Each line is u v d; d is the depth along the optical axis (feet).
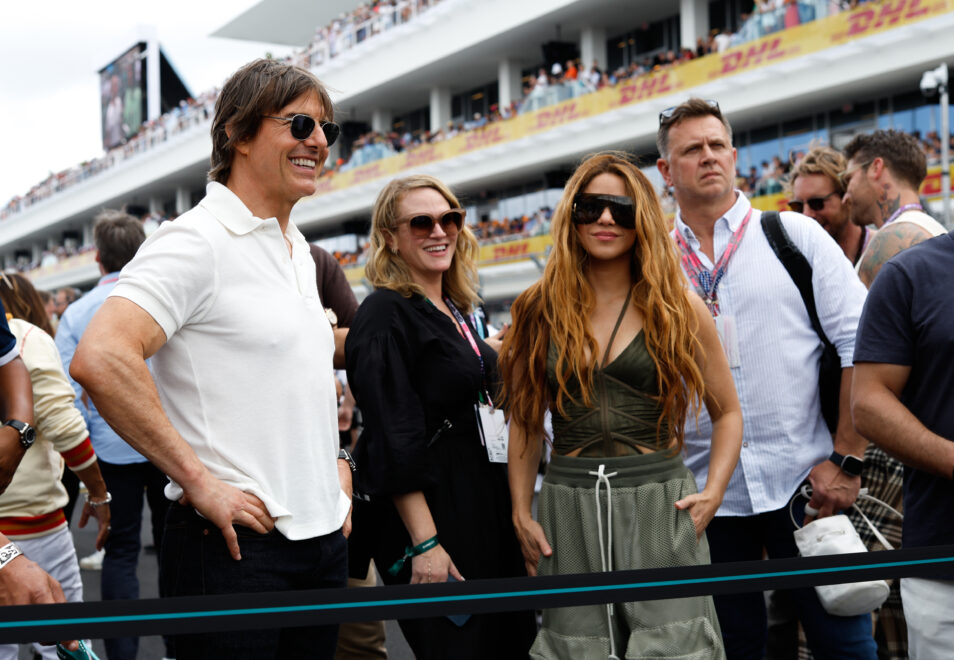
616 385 8.04
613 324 8.22
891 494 11.12
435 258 9.32
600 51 80.53
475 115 96.32
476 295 10.14
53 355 10.09
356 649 10.30
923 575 7.19
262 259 6.76
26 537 9.61
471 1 83.15
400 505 8.63
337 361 10.11
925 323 7.68
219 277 6.50
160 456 6.15
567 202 8.30
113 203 129.59
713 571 6.71
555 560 8.08
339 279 11.23
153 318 6.20
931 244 7.91
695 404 8.68
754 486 9.54
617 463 7.92
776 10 57.57
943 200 47.60
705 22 73.82
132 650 12.17
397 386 8.57
